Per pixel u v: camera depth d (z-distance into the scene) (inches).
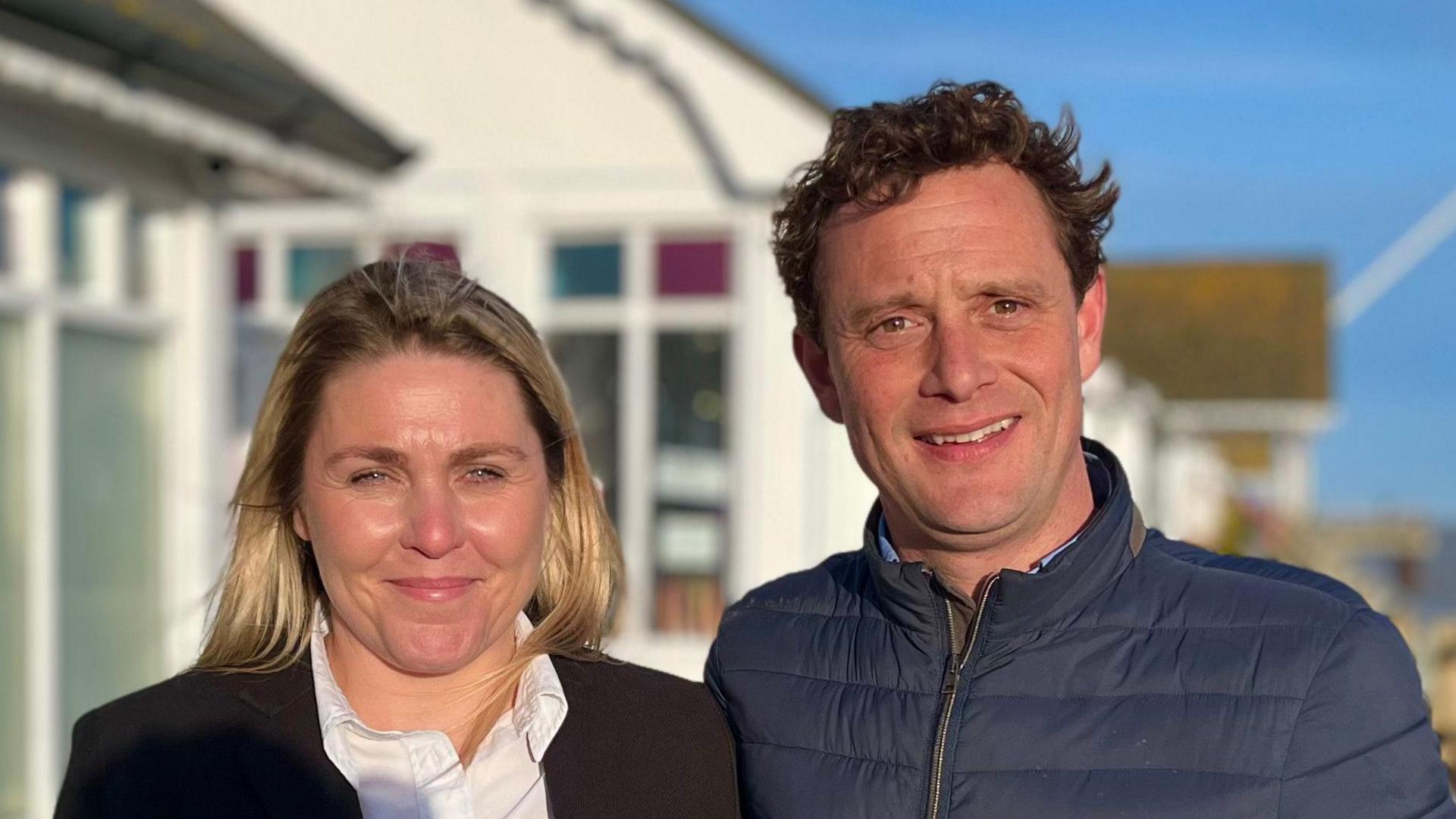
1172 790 86.2
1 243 194.2
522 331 95.0
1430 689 338.0
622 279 344.8
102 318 211.3
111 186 211.9
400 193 351.9
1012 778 89.2
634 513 342.3
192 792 91.3
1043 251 93.2
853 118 96.2
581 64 344.8
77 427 208.8
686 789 97.7
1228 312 1013.2
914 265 92.0
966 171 93.0
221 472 235.1
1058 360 93.2
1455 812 86.1
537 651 99.3
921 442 94.0
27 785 197.9
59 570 204.1
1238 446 1170.0
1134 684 89.8
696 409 340.5
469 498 92.4
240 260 357.4
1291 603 90.3
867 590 101.8
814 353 104.3
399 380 90.4
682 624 338.6
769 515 333.7
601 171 343.9
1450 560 3014.3
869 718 94.8
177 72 189.9
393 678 95.6
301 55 355.9
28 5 166.9
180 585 227.3
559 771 95.3
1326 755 85.6
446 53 350.9
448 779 92.4
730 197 337.7
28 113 192.4
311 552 99.1
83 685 209.6
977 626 92.6
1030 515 93.4
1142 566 94.2
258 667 96.3
